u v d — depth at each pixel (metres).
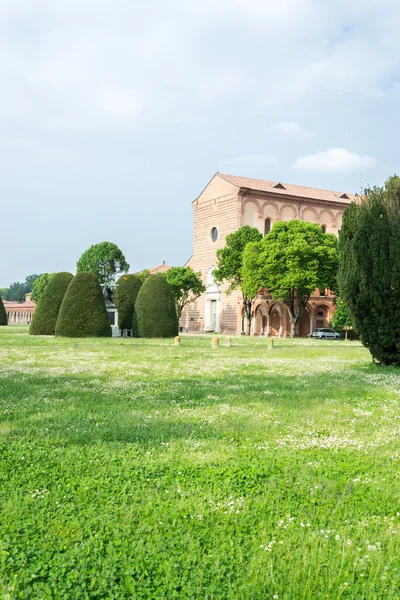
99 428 9.52
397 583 4.38
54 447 8.20
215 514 5.67
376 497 6.25
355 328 22.78
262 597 4.18
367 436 9.36
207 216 80.06
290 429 9.71
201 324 81.25
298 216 77.19
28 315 132.88
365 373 19.58
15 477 6.70
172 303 48.34
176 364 22.38
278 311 72.69
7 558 4.64
